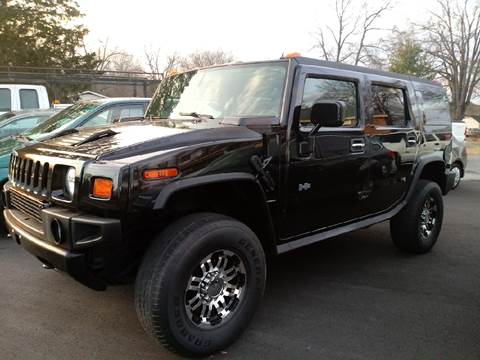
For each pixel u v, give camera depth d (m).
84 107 6.78
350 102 4.08
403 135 4.70
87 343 3.20
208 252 2.92
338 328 3.46
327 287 4.27
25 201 3.36
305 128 3.60
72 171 2.86
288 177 3.48
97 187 2.71
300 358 3.04
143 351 3.10
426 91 5.25
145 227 2.90
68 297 3.95
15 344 3.17
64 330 3.38
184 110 4.10
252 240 3.15
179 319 2.82
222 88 3.89
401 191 4.84
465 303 3.93
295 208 3.61
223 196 3.30
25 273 4.49
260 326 3.48
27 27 32.78
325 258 5.12
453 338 3.32
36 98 10.34
